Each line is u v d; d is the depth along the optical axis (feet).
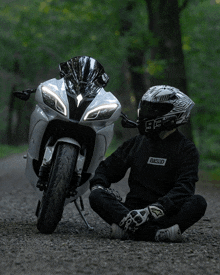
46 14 233.76
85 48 207.62
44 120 50.88
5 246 42.70
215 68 258.98
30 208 81.92
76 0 212.64
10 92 445.78
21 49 315.17
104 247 42.34
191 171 46.96
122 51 186.50
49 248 41.91
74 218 69.62
